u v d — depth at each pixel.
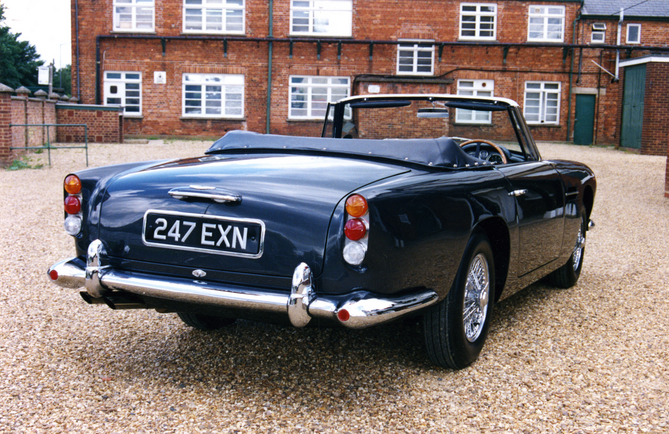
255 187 2.39
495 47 21.58
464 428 2.26
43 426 2.21
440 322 2.65
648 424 2.31
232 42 21.03
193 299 2.32
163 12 20.86
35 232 6.23
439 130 3.62
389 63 21.38
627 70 20.08
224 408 2.39
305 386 2.62
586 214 4.53
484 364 2.90
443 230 2.44
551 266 3.84
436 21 21.31
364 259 2.17
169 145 17.78
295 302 2.17
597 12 21.81
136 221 2.51
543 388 2.63
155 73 20.97
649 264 5.33
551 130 22.20
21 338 3.16
